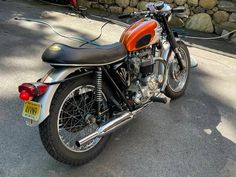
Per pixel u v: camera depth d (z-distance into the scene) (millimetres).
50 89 2352
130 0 6969
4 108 3359
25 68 4227
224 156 2951
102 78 2719
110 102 2791
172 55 3662
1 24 5637
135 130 3211
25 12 6426
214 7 6406
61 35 5430
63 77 2410
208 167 2799
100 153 2852
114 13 7121
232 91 4203
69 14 6613
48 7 6957
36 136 2980
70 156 2566
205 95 4035
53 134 2420
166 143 3066
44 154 2779
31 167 2633
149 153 2914
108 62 2594
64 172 2615
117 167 2721
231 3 6320
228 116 3613
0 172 2553
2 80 3881
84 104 2641
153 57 3188
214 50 5613
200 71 4719
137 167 2738
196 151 2992
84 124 2660
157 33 3162
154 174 2678
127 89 2969
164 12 3336
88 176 2598
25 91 2262
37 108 2312
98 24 6238
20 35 5250
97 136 2621
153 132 3205
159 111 3574
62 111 2531
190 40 5996
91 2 7273
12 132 3010
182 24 6629
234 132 3334
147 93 3068
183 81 3842
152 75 3125
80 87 2566
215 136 3234
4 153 2750
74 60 2381
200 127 3365
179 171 2729
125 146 2975
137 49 2928
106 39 5488
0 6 6660
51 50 2391
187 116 3535
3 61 4348
